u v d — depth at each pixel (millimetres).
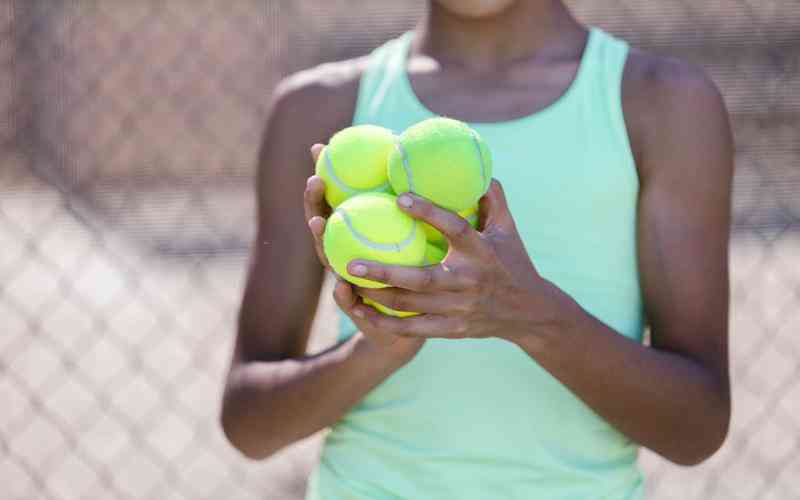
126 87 11711
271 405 2139
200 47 11773
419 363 2104
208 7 11867
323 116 2279
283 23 11609
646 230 2125
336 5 11391
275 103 2348
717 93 2174
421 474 2070
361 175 1813
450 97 2213
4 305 8227
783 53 10484
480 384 2080
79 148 11422
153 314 8125
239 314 2311
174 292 8703
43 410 6047
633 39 10641
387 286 1725
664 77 2137
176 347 7367
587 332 1895
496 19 2207
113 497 4953
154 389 6496
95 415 6016
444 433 2072
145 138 11641
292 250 2268
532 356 1918
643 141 2125
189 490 5008
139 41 11742
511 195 2125
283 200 2287
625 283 2146
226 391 2262
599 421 2107
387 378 2105
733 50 10562
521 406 2076
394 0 11297
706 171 2121
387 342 1875
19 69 11398
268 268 2279
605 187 2111
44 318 7953
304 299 2277
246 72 11836
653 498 4672
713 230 2137
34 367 6902
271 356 2250
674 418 2037
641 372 1977
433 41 2275
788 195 9344
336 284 1766
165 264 9555
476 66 2225
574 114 2141
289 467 5215
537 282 1799
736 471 4934
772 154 9906
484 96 2197
